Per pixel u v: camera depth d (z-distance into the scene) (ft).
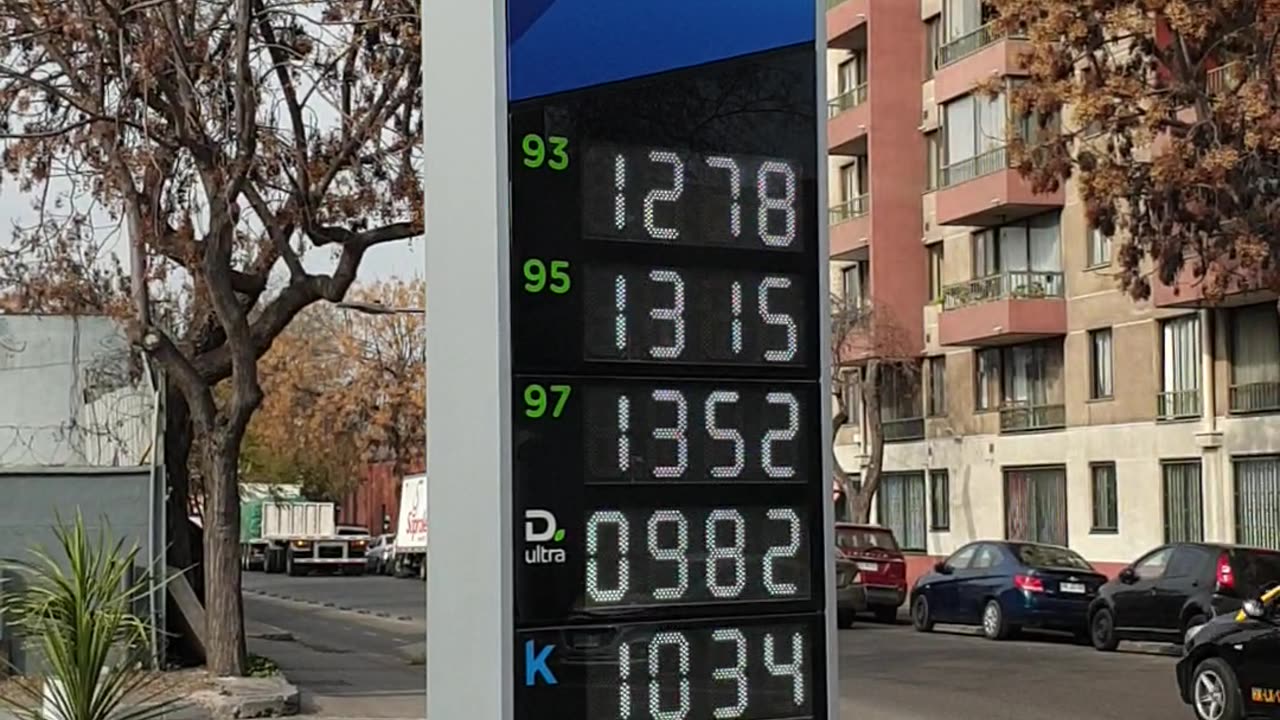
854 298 134.21
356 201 56.80
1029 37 71.51
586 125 16.10
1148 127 66.23
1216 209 67.10
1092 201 70.23
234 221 52.90
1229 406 98.02
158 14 50.01
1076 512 113.09
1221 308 97.96
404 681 60.03
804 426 16.99
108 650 31.53
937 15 132.16
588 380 15.94
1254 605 43.19
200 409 53.06
